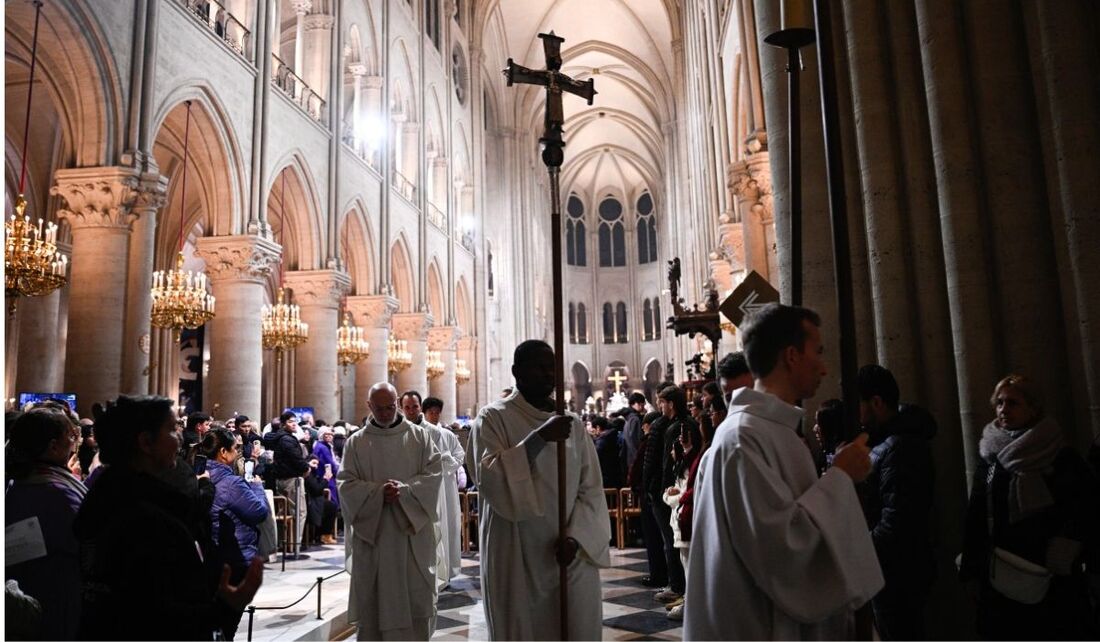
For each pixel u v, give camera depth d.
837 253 2.34
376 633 5.12
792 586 2.04
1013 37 4.32
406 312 22.83
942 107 4.38
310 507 10.85
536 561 3.59
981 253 4.24
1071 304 4.02
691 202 28.73
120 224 10.05
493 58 36.97
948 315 4.49
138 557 2.27
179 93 11.45
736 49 13.91
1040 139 4.22
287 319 15.03
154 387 19.95
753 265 12.10
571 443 3.73
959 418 4.39
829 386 4.77
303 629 5.85
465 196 31.16
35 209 16.83
